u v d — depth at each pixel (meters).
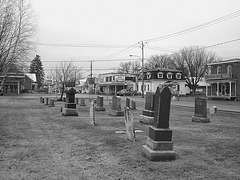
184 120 15.83
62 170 6.00
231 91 46.81
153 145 6.73
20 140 9.23
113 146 8.29
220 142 9.08
